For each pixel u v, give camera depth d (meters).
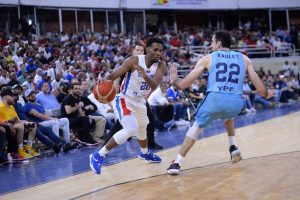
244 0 23.86
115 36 18.77
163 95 11.16
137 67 4.91
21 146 7.41
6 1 16.97
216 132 9.27
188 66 17.25
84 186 4.93
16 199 4.61
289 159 5.68
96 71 13.97
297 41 23.52
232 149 5.48
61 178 5.54
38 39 16.02
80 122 8.69
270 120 10.95
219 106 4.99
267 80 16.77
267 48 22.25
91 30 20.00
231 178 4.82
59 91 10.10
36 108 8.22
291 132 8.34
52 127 8.07
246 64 5.20
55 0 18.64
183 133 9.78
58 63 13.41
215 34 5.26
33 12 18.03
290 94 17.08
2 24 17.09
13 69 11.45
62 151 8.18
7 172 6.30
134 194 4.39
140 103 5.48
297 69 20.98
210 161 5.91
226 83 5.02
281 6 24.73
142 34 19.92
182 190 4.42
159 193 4.36
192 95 12.23
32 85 10.47
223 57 5.09
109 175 5.43
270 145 6.95
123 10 20.83
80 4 19.44
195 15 23.89
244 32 23.36
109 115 9.41
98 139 8.93
